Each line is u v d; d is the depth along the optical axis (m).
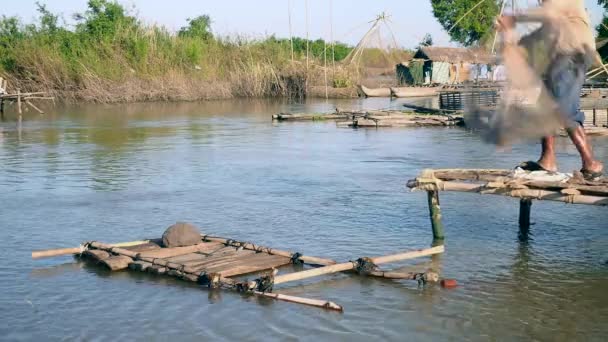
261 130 24.12
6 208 11.32
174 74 42.34
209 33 50.00
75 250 8.57
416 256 8.26
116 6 44.75
